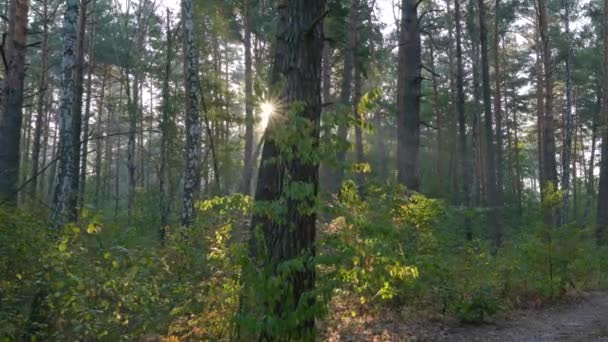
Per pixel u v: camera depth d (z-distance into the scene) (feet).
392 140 121.90
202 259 25.09
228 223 24.98
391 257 17.06
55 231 22.50
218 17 61.98
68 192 34.45
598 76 113.91
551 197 40.73
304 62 19.34
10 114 39.29
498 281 36.11
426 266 20.84
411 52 43.27
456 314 29.91
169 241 29.07
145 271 20.68
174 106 65.77
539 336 27.53
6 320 17.47
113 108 109.19
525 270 37.06
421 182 96.02
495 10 90.99
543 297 37.22
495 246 57.98
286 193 16.72
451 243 36.19
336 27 57.00
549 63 80.64
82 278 18.60
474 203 103.09
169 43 68.44
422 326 28.12
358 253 16.92
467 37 103.65
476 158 114.42
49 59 106.22
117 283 19.24
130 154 81.00
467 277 31.58
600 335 27.45
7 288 19.02
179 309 21.44
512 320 31.14
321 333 24.89
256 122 18.16
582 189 166.50
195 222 30.68
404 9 43.73
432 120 126.72
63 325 18.78
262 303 16.88
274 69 21.76
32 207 27.66
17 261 19.02
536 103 136.36
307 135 16.62
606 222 74.02
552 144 76.84
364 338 25.14
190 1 48.49
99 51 105.09
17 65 40.27
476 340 26.50
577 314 33.71
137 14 97.19
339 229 20.24
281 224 17.66
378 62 91.45
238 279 17.38
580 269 42.45
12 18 44.27
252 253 18.48
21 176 51.67
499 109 98.27
